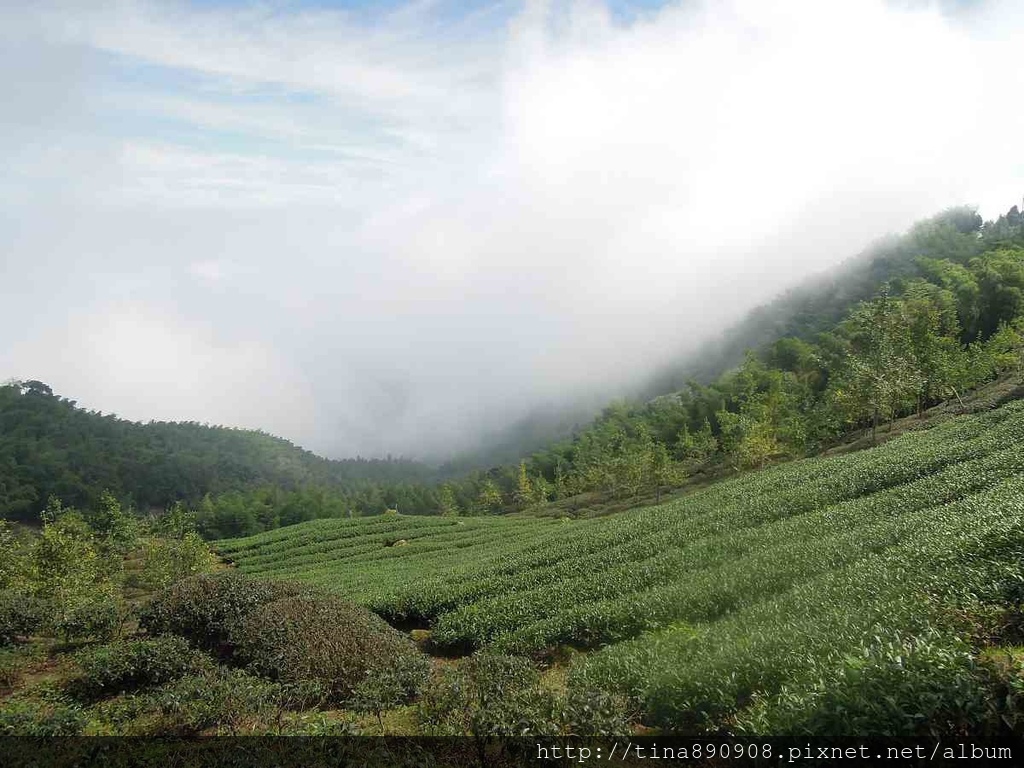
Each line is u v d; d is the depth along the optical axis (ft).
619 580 88.02
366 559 204.23
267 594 88.07
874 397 205.26
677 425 353.92
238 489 554.87
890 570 56.44
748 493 131.44
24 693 60.75
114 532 217.77
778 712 36.22
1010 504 64.49
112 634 80.43
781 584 66.08
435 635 89.10
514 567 122.11
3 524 149.79
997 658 33.88
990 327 271.08
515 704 43.47
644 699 46.47
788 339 373.81
